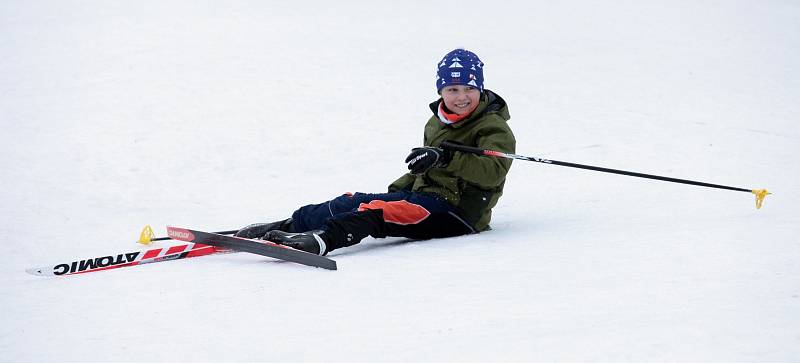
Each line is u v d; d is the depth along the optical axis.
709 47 29.23
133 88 21.39
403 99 21.03
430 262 7.26
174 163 15.28
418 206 8.48
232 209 12.05
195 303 6.18
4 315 6.11
